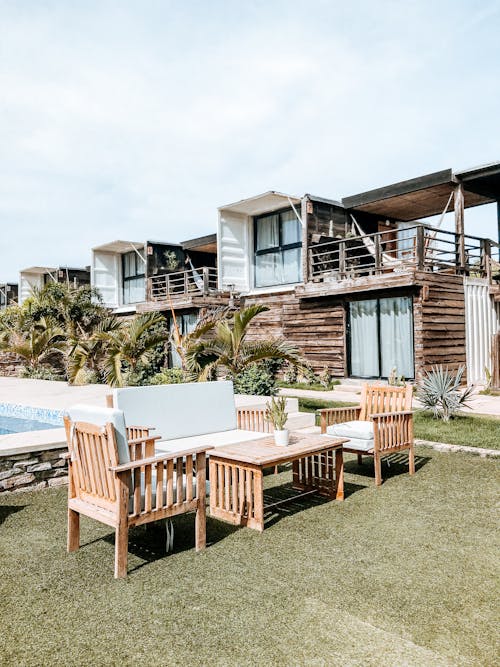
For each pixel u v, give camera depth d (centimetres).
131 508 338
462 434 716
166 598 297
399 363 1275
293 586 309
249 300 1612
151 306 1853
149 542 382
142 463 333
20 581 319
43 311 1797
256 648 248
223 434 551
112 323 1538
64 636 260
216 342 927
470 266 1379
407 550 359
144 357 1281
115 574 322
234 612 281
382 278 1230
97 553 360
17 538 388
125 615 279
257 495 404
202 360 954
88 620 274
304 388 1348
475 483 515
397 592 301
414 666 234
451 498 471
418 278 1183
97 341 1493
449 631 261
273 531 400
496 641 253
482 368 1356
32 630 266
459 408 851
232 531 404
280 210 1652
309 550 362
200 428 547
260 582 315
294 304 1496
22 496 492
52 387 1246
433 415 864
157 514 344
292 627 266
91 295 1962
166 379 998
